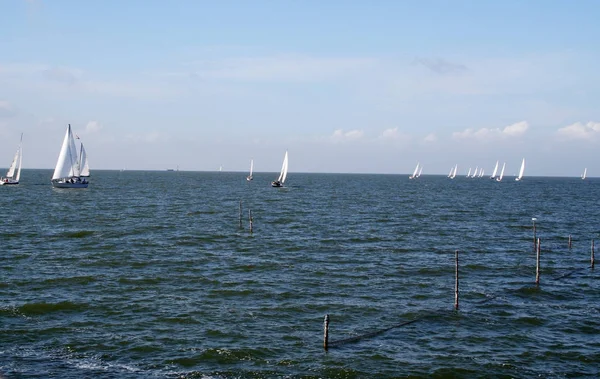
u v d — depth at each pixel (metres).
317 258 53.66
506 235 72.69
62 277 42.88
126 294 38.53
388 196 155.38
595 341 31.03
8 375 24.83
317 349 29.06
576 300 39.75
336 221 85.88
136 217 86.62
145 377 25.22
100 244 58.97
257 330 31.67
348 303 37.62
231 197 142.75
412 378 25.89
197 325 32.25
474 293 41.06
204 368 26.42
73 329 31.14
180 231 71.12
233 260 51.78
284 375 25.88
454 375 26.30
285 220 86.44
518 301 39.22
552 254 58.62
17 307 34.72
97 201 116.69
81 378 24.81
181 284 41.84
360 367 26.94
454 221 88.31
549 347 30.02
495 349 29.66
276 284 42.38
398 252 57.84
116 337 30.00
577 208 118.44
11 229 68.88
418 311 36.16
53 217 83.44
